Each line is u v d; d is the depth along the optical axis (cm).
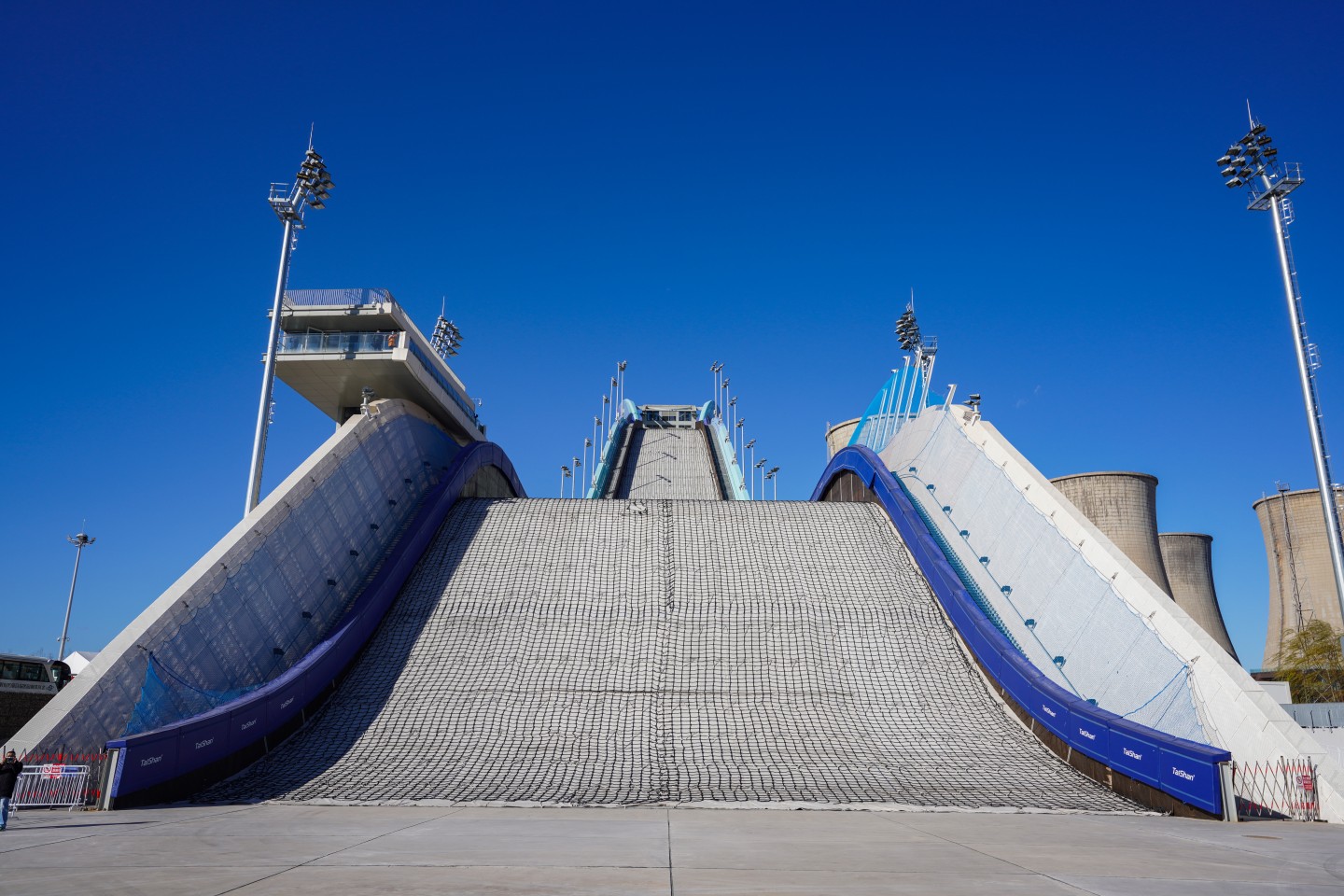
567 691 2117
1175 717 1677
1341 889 712
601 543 2861
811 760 1819
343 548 2488
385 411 2931
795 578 2653
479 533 2933
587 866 788
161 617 1756
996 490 2547
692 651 2297
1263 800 1473
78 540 5034
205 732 1598
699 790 1597
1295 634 5391
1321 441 2122
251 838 988
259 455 2361
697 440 7238
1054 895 670
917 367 3888
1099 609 1989
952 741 1930
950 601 2427
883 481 3147
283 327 2905
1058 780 1697
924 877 751
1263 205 2330
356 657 2245
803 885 705
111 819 1210
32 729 1468
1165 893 684
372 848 898
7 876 721
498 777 1678
